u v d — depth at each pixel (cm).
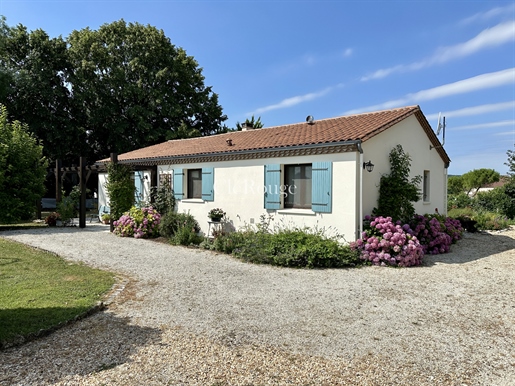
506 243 1118
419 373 326
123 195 1398
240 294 570
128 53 2655
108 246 1015
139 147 2642
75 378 304
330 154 918
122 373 314
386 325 444
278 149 1005
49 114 2223
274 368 330
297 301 536
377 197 964
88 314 463
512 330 433
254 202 1092
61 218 1505
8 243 1003
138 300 532
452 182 4316
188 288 602
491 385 308
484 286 628
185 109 2912
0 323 412
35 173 1471
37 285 584
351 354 363
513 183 1848
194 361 339
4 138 1398
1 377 303
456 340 402
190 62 2920
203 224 1252
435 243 950
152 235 1209
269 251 817
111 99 2555
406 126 1133
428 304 528
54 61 2262
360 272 728
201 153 1218
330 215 917
